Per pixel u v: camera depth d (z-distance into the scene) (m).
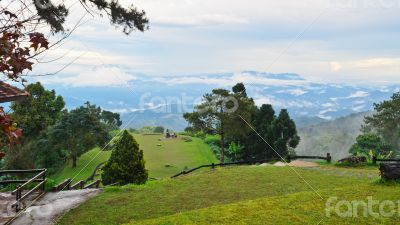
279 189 18.12
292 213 12.77
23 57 6.18
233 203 14.90
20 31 6.38
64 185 18.44
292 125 53.00
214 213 13.23
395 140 60.94
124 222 13.36
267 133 52.12
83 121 54.50
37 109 50.94
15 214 13.78
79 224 13.12
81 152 52.38
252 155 52.84
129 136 26.25
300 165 26.52
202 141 62.03
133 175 25.72
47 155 51.25
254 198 16.52
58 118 54.47
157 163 46.66
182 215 13.16
